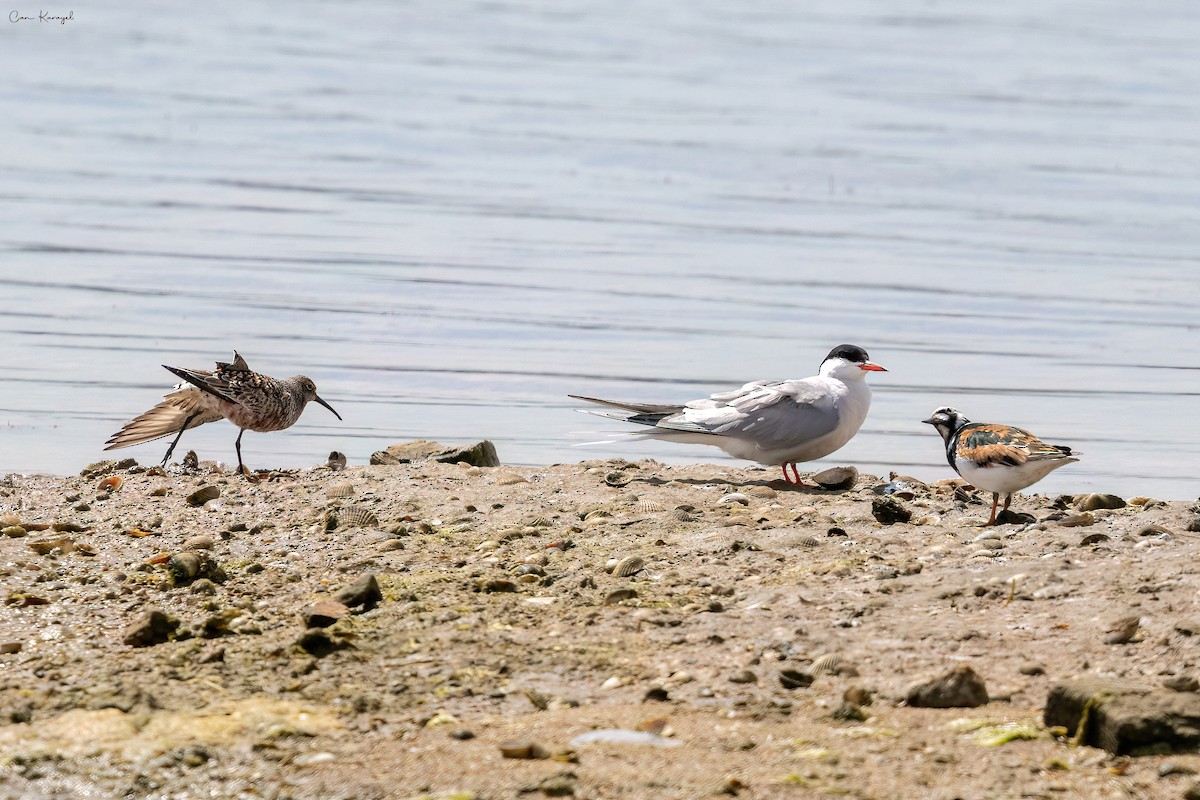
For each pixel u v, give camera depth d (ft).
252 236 83.46
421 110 127.34
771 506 38.19
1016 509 38.24
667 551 33.81
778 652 26.91
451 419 54.49
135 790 22.18
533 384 59.00
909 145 118.42
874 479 43.21
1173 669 25.02
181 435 48.01
